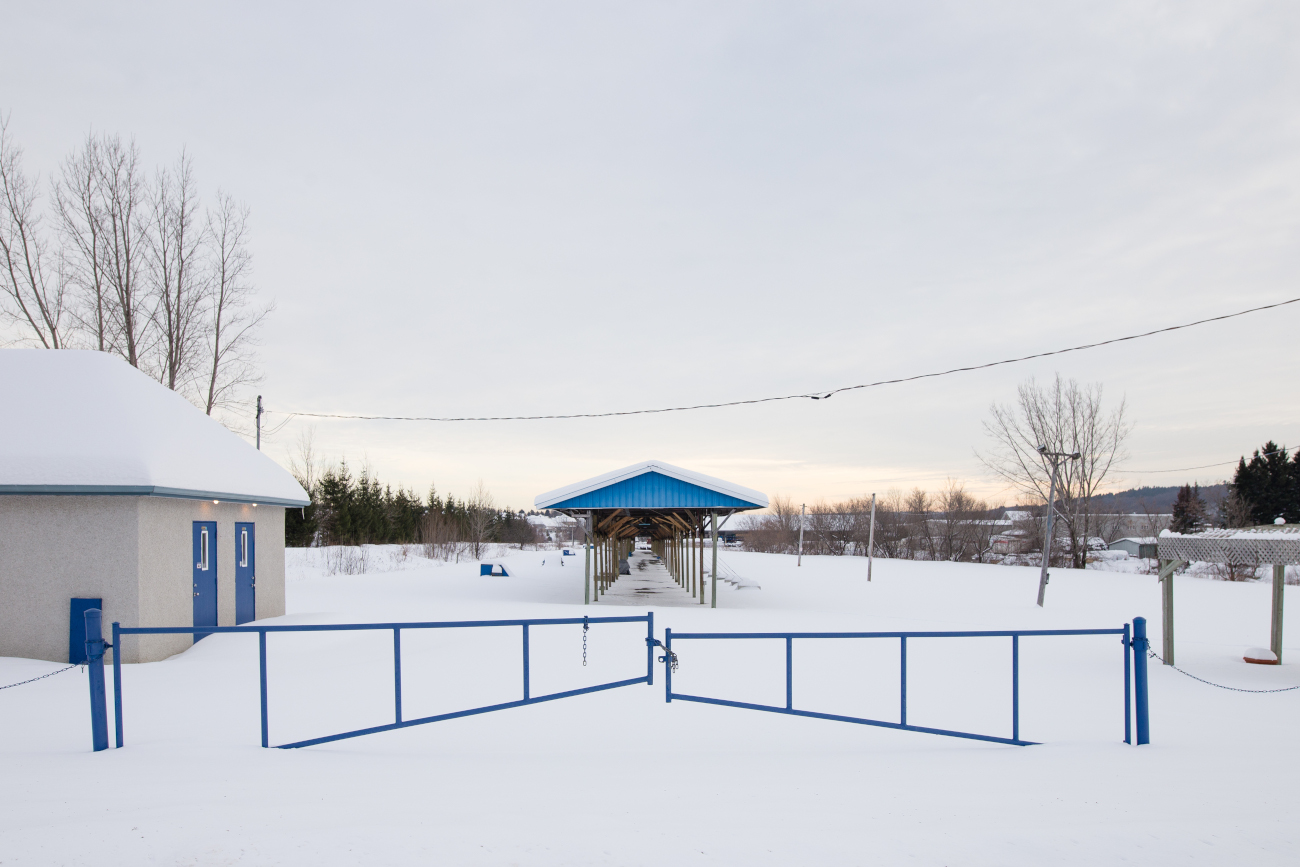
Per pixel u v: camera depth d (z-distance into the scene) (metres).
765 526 74.06
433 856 2.79
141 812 3.30
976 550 51.81
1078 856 2.88
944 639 10.51
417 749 4.96
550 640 9.97
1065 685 7.56
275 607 12.08
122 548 8.52
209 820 3.18
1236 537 8.74
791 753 4.85
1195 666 8.89
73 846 2.88
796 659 8.70
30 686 7.29
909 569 35.50
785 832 3.10
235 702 6.52
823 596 20.16
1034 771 4.28
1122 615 15.25
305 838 2.95
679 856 2.82
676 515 21.16
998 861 2.82
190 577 9.55
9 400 9.21
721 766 4.40
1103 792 3.79
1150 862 2.84
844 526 62.84
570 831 3.07
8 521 8.57
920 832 3.12
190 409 11.34
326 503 43.25
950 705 6.56
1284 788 3.89
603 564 22.47
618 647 9.46
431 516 53.19
